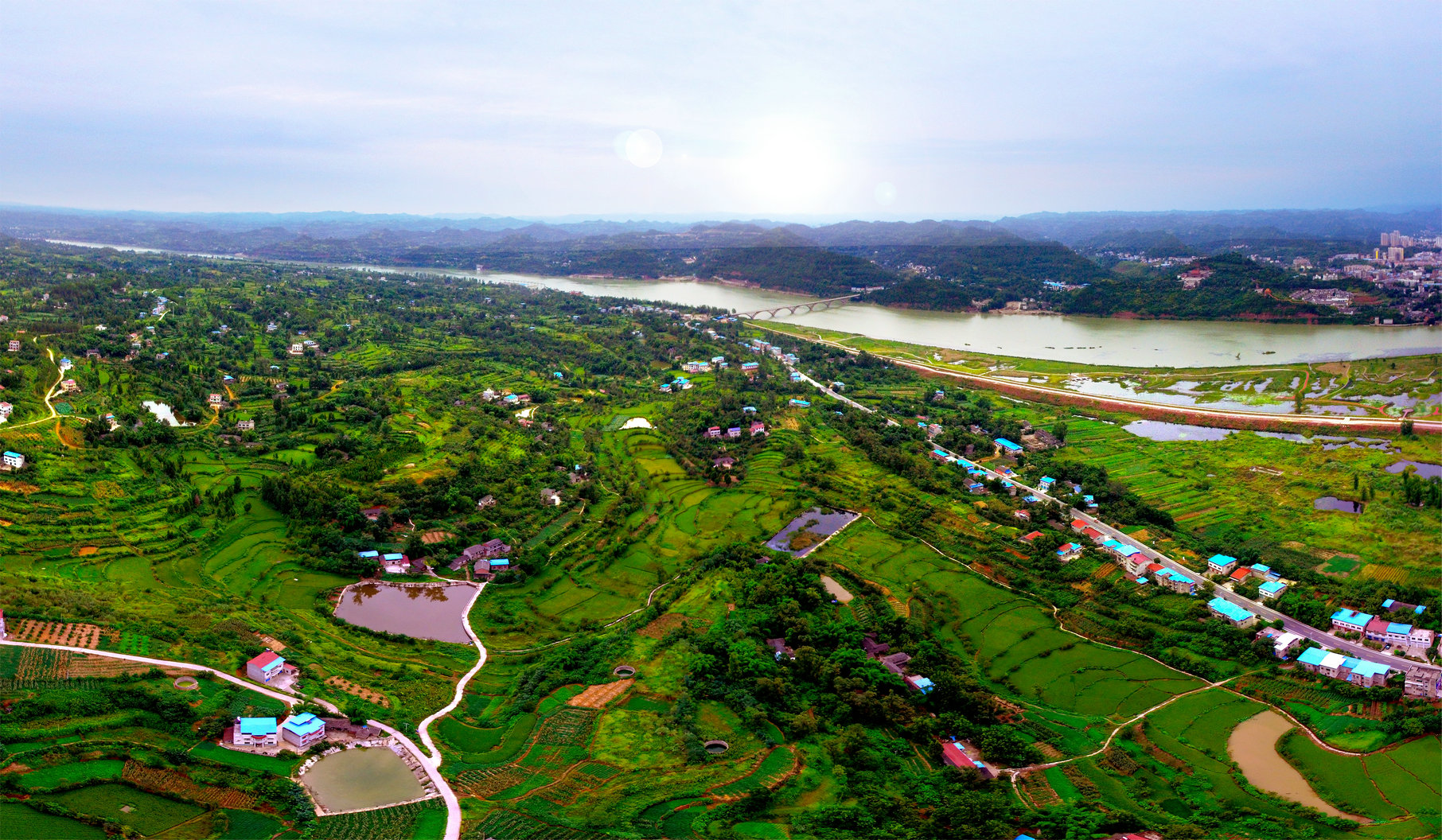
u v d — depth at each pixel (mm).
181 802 84062
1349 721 107312
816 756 100000
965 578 149875
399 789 90688
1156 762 102438
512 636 129125
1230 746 105125
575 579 148000
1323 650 120938
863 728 106500
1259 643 123000
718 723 105812
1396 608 132875
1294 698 113812
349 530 155250
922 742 105688
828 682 114938
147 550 140375
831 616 134125
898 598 141750
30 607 111250
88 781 83812
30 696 93312
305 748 96125
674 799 91125
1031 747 104625
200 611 122438
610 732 103375
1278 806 93125
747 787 93688
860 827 88125
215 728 94812
